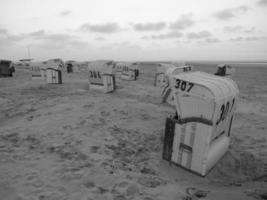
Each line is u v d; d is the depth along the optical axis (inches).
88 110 309.3
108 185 116.3
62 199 101.3
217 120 137.2
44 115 280.5
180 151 147.6
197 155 138.9
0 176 121.2
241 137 230.7
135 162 155.3
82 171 131.7
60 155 157.6
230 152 182.5
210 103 128.3
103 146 179.9
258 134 241.8
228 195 110.6
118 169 138.6
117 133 218.1
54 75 644.1
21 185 112.3
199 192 114.0
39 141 187.8
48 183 115.6
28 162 143.2
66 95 444.5
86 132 215.0
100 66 478.0
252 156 176.4
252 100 497.0
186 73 175.5
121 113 301.9
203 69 1862.7
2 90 520.1
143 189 113.9
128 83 741.9
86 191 109.1
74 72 1358.3
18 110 314.0
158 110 326.6
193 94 135.0
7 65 948.6
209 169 143.7
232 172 151.3
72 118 265.4
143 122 264.4
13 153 158.7
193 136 139.1
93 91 504.4
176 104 146.4
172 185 123.0
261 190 117.0
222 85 148.8
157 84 643.5
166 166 152.0
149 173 138.4
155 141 201.2
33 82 700.7
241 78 1175.6
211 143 148.2
